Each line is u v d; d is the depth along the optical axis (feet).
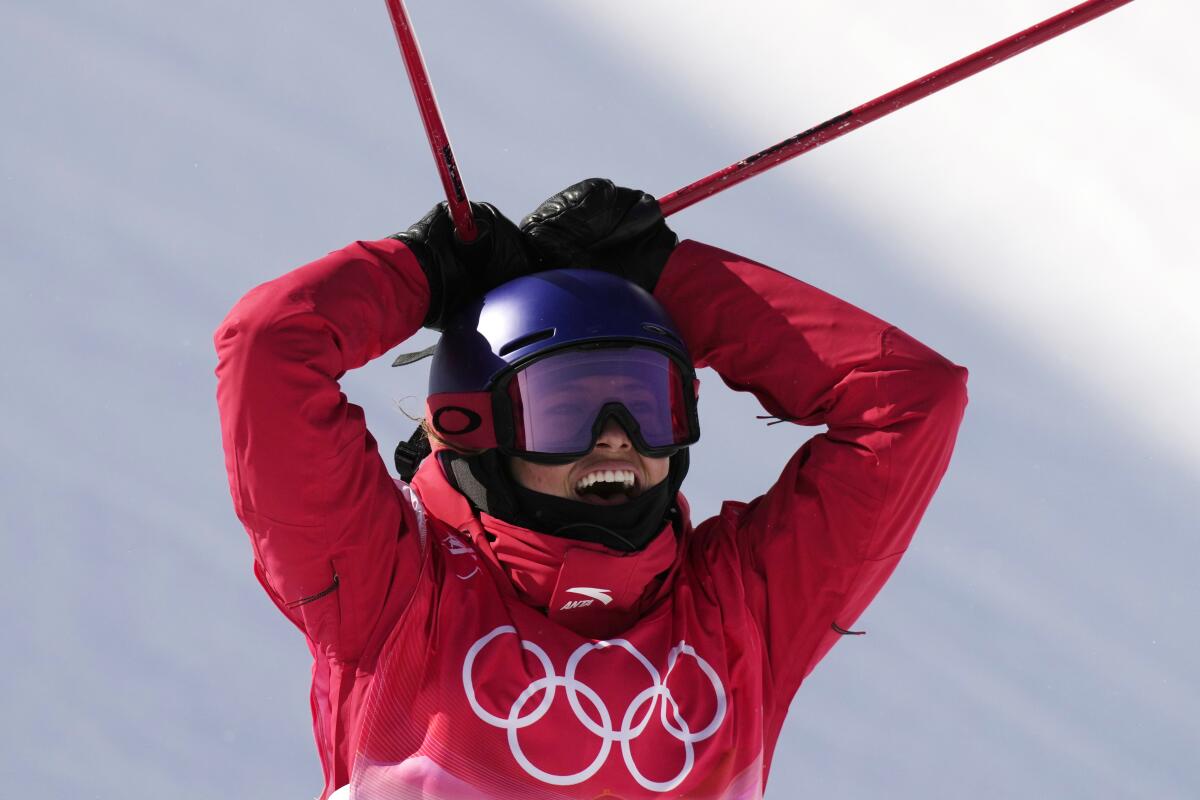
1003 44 38.55
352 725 34.91
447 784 33.99
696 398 37.73
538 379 36.17
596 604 36.35
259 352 33.50
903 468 36.73
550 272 37.24
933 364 37.17
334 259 35.73
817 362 37.78
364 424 34.83
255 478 33.73
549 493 36.47
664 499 37.09
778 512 37.78
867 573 37.45
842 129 39.19
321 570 34.37
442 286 37.29
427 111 36.06
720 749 35.65
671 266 39.14
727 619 36.68
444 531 37.17
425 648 34.88
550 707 34.58
